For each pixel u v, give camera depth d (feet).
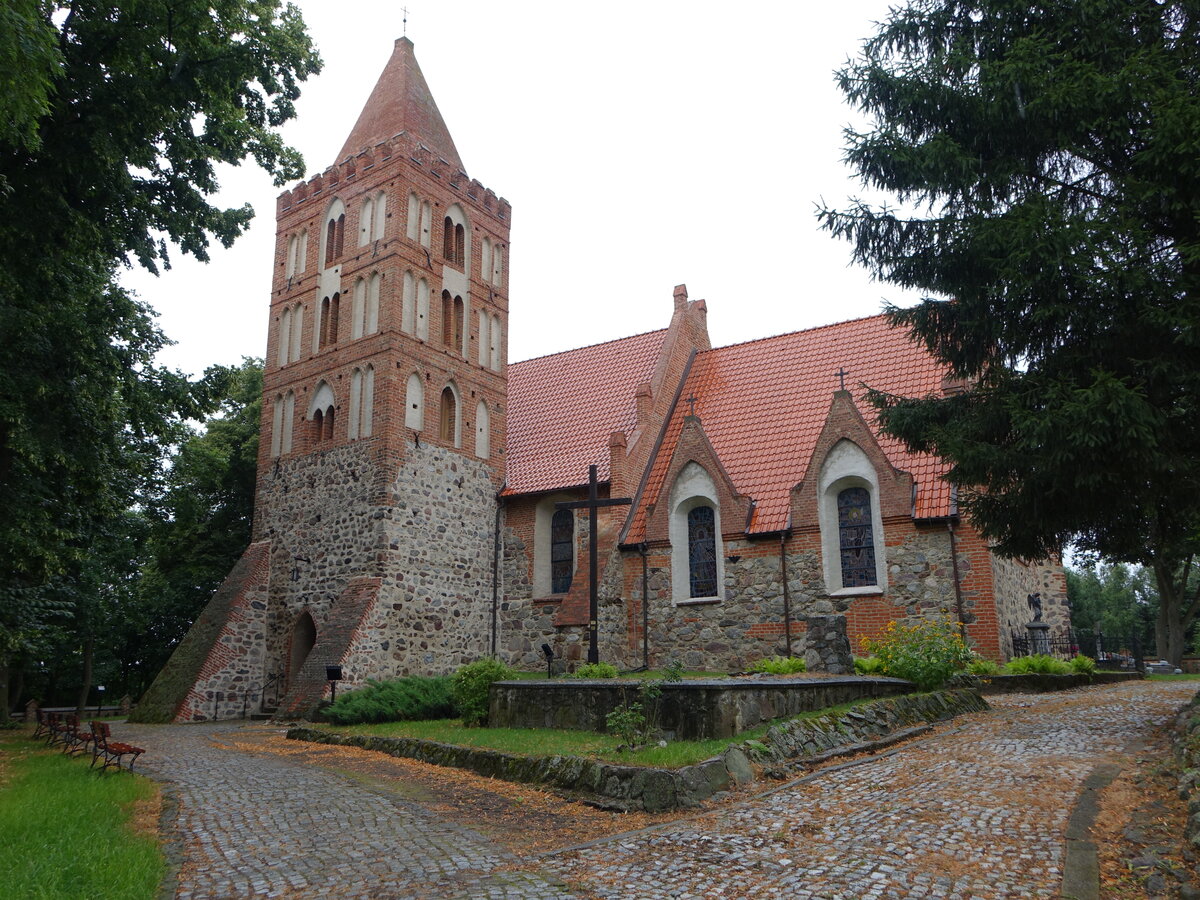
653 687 47.62
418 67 120.16
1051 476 47.75
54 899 24.84
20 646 82.23
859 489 88.12
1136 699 61.72
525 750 46.39
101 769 48.70
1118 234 45.19
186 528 129.49
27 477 68.03
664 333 123.65
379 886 27.32
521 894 26.08
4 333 58.80
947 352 56.44
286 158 73.36
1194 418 47.09
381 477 97.40
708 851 29.78
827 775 40.09
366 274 105.60
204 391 81.15
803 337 112.06
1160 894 24.17
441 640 99.66
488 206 118.83
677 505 96.94
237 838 33.86
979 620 78.59
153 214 66.39
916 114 54.85
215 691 96.17
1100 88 45.42
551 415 119.65
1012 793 34.60
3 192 52.39
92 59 58.08
